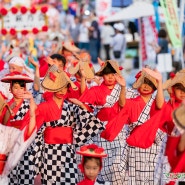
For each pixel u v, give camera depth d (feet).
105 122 55.88
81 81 57.31
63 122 51.65
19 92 49.49
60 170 51.67
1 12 88.07
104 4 139.23
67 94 56.39
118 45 132.16
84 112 52.16
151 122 50.83
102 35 135.33
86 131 52.47
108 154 53.21
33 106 49.24
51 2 145.38
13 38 97.25
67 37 132.67
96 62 135.03
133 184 51.47
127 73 114.62
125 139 52.70
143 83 51.29
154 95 51.67
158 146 51.21
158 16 110.22
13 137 49.55
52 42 104.42
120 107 52.26
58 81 51.39
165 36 108.78
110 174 53.06
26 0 138.82
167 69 106.83
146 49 108.78
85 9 140.56
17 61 65.67
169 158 45.60
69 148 51.83
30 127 49.21
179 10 96.73
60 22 140.87
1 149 49.39
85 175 46.37
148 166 51.16
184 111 40.04
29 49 96.94
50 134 51.55
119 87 56.29
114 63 56.39
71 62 63.93
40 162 51.90
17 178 52.24
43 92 58.39
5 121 52.34
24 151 49.39
